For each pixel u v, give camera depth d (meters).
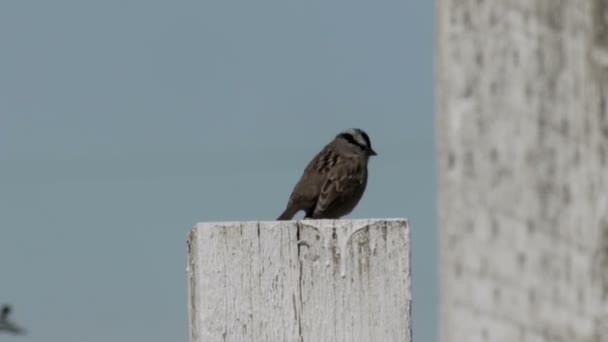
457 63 3.27
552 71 3.31
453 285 3.27
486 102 3.28
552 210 3.31
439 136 3.27
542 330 3.29
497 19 3.29
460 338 3.27
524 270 3.29
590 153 3.33
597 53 3.32
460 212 3.28
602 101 3.32
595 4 3.31
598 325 3.30
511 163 3.29
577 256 3.32
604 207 3.32
